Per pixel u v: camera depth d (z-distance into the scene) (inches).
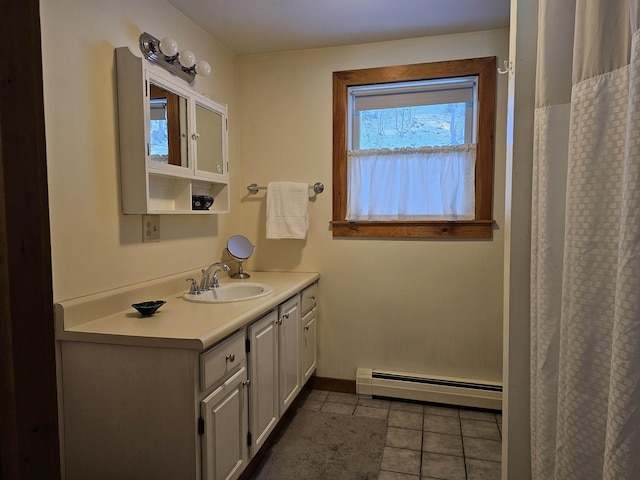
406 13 85.6
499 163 95.4
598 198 34.8
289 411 93.4
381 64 100.3
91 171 61.1
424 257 101.0
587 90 35.4
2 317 27.3
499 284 97.3
